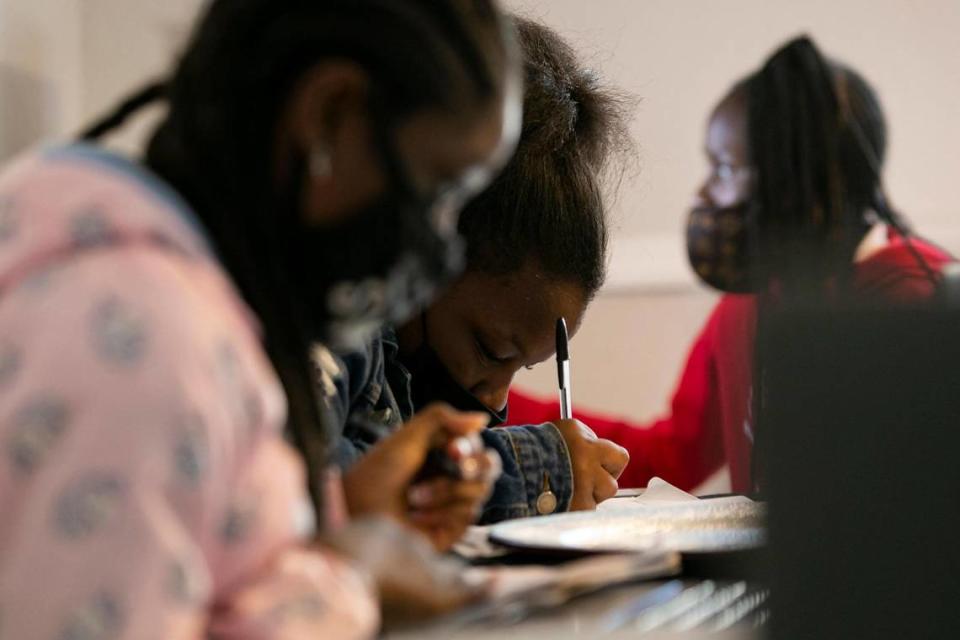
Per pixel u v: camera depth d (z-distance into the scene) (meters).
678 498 1.75
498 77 0.86
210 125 0.83
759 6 3.37
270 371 0.89
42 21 2.72
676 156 3.38
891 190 3.40
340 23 0.82
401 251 0.86
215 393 0.68
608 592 1.03
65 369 0.66
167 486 0.65
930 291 1.99
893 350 0.84
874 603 0.83
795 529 0.84
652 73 3.39
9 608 0.63
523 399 2.72
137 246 0.72
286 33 0.82
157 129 0.87
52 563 0.63
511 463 1.60
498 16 0.90
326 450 1.01
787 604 0.84
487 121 0.85
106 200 0.73
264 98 0.83
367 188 0.84
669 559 1.06
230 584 0.74
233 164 0.84
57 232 0.72
